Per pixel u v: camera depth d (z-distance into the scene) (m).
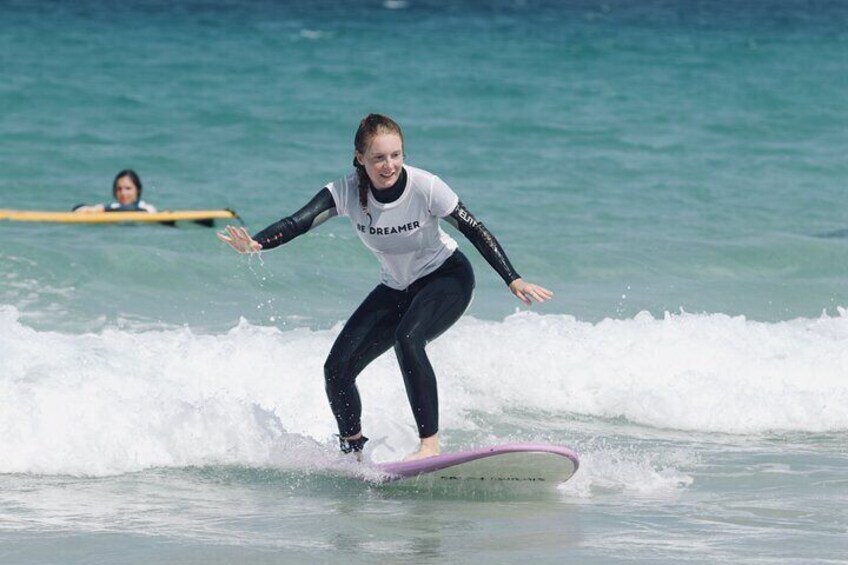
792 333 33.59
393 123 21.72
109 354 29.59
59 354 29.17
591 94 100.81
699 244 48.44
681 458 25.97
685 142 79.12
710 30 164.00
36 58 111.69
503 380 30.44
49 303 37.53
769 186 65.19
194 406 25.45
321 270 43.12
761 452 26.64
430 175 22.20
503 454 22.16
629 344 31.67
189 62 113.44
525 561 19.22
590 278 43.88
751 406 29.16
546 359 30.95
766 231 53.50
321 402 28.14
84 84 96.00
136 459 24.55
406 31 152.88
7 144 71.69
